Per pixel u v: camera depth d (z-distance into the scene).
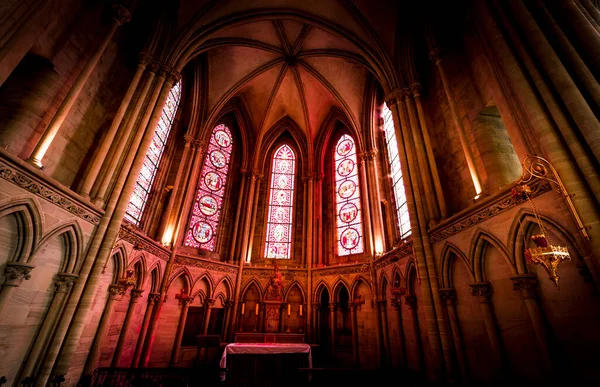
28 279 6.12
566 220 5.22
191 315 14.50
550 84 5.63
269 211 19.53
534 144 5.85
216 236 17.28
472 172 8.58
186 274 14.20
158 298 12.52
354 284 15.13
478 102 9.17
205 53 16.56
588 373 4.82
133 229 10.41
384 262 13.60
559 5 6.25
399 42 13.24
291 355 12.27
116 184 9.00
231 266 16.33
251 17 14.73
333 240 18.08
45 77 7.74
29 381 5.94
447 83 10.16
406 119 11.78
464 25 10.13
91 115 9.32
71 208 7.25
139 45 11.88
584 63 5.52
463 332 7.89
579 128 4.96
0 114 7.04
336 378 8.20
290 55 18.23
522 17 6.36
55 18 7.65
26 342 6.27
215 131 19.41
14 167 5.68
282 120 21.77
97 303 8.86
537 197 5.85
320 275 16.66
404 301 11.64
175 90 15.88
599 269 4.37
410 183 10.74
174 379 8.09
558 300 5.46
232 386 11.21
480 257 7.44
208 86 17.39
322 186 20.28
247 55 17.75
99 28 9.52
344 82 18.42
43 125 7.66
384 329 12.91
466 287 7.98
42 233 6.34
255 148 20.33
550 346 5.47
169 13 12.26
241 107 20.59
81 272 7.51
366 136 17.86
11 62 6.34
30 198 6.04
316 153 21.02
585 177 4.74
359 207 17.44
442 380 7.98
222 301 15.55
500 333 6.71
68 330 7.02
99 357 9.15
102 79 9.79
